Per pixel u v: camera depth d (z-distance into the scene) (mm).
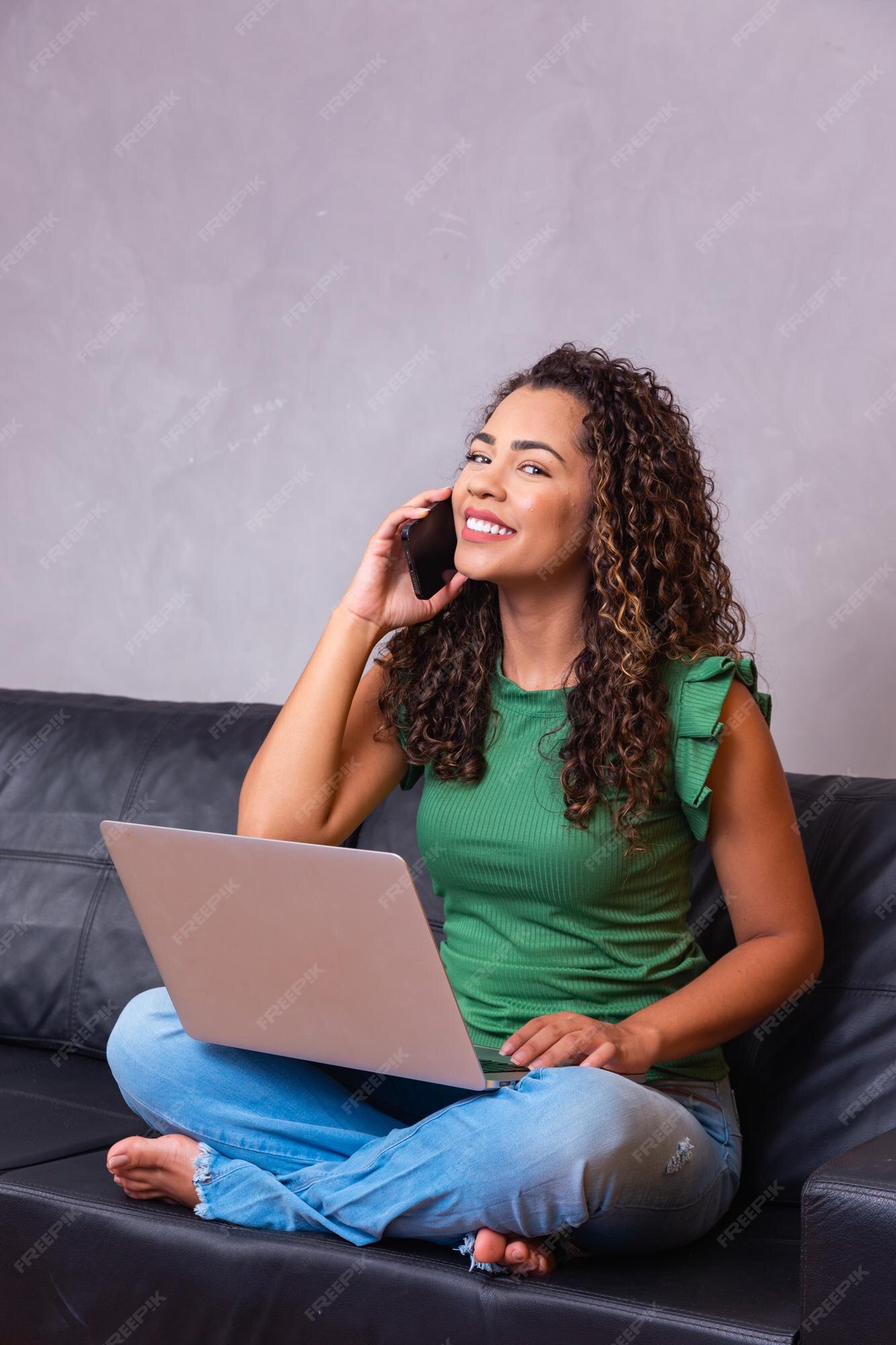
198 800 2045
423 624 1697
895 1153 1171
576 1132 1217
